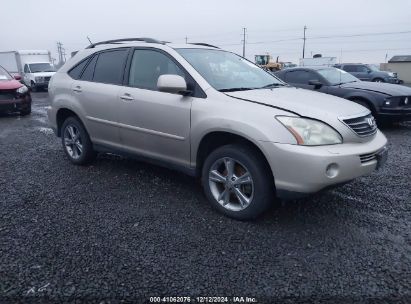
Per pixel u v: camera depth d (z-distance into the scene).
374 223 3.49
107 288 2.50
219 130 3.44
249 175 3.37
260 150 3.29
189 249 3.00
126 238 3.19
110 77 4.68
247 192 3.48
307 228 3.38
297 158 3.03
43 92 22.70
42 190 4.40
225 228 3.37
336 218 3.59
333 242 3.12
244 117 3.30
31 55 24.61
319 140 3.12
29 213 3.72
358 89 8.45
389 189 4.42
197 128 3.62
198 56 4.23
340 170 3.08
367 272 2.69
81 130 5.14
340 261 2.83
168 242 3.12
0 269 2.72
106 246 3.05
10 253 2.95
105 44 5.00
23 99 11.18
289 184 3.11
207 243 3.10
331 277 2.63
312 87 9.02
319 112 3.27
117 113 4.46
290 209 3.79
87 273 2.67
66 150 5.50
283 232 3.30
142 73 4.33
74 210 3.79
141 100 4.15
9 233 3.29
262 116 3.23
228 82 3.98
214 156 3.59
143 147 4.33
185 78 3.89
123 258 2.87
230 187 3.53
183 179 4.75
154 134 4.10
